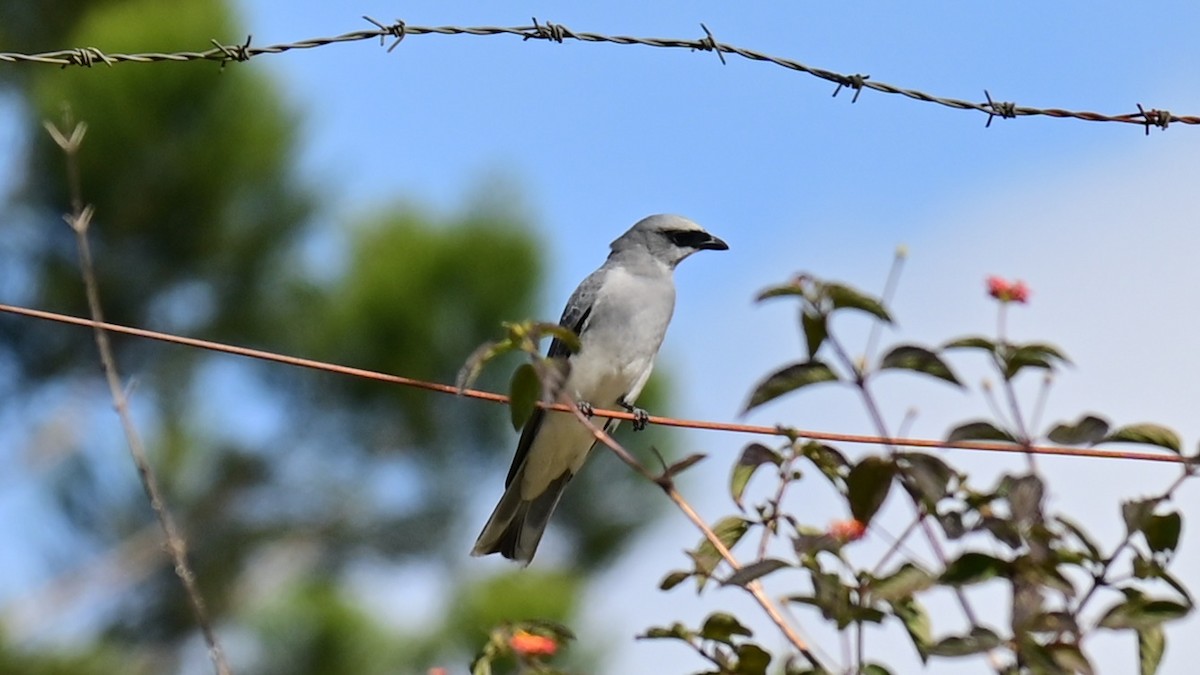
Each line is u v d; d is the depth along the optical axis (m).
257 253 15.89
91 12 16.84
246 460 15.88
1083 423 4.84
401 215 15.48
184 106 15.12
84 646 14.85
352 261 15.54
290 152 15.68
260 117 15.36
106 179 15.16
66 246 15.61
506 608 12.77
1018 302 5.00
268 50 7.69
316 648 13.41
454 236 15.12
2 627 14.40
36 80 16.81
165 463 15.89
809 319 4.73
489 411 15.23
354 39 7.70
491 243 15.01
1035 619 4.39
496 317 14.93
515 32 7.83
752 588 4.98
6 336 15.92
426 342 14.96
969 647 4.40
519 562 9.52
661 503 15.52
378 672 13.38
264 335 16.05
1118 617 4.51
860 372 4.77
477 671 5.04
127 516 15.87
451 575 15.95
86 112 14.91
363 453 15.68
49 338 15.97
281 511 16.11
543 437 9.45
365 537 15.98
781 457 5.12
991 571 4.48
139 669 15.57
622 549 15.65
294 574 16.02
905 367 4.77
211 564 15.96
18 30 16.97
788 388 4.80
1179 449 4.87
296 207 15.88
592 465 15.32
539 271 15.07
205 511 15.99
